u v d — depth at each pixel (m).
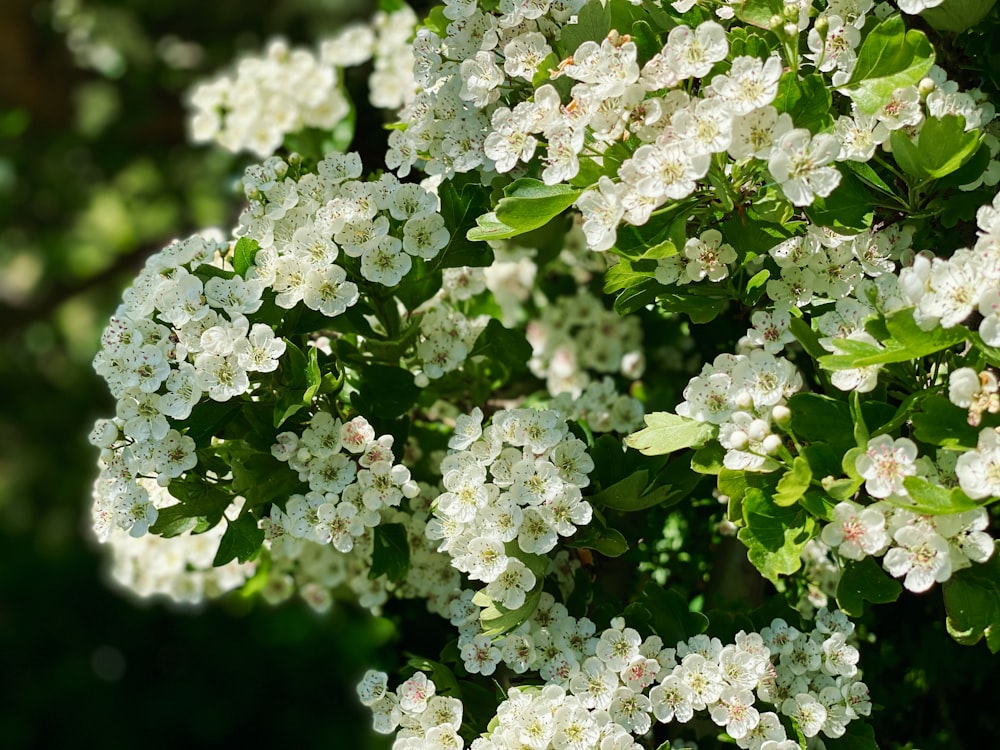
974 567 0.50
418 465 0.63
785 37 0.51
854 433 0.50
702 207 0.52
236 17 1.16
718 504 0.61
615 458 0.55
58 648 1.39
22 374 1.45
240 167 0.79
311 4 1.17
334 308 0.54
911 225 0.55
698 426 0.52
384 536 0.56
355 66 0.72
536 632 0.54
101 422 0.53
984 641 0.62
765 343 0.53
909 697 0.61
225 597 0.73
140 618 1.40
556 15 0.54
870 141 0.52
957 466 0.47
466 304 0.65
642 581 0.60
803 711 0.53
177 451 0.53
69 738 1.31
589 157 0.52
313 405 0.55
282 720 1.30
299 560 0.66
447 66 0.56
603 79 0.51
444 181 0.57
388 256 0.55
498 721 0.53
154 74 1.09
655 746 0.58
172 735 1.31
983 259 0.48
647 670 0.53
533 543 0.53
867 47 0.51
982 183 0.53
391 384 0.57
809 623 0.56
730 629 0.54
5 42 1.08
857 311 0.52
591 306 0.69
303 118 0.69
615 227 0.50
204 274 0.54
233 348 0.53
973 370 0.49
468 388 0.62
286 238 0.55
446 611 0.60
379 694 0.55
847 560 0.51
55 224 1.36
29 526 1.53
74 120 1.15
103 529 0.55
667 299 0.54
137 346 0.53
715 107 0.50
